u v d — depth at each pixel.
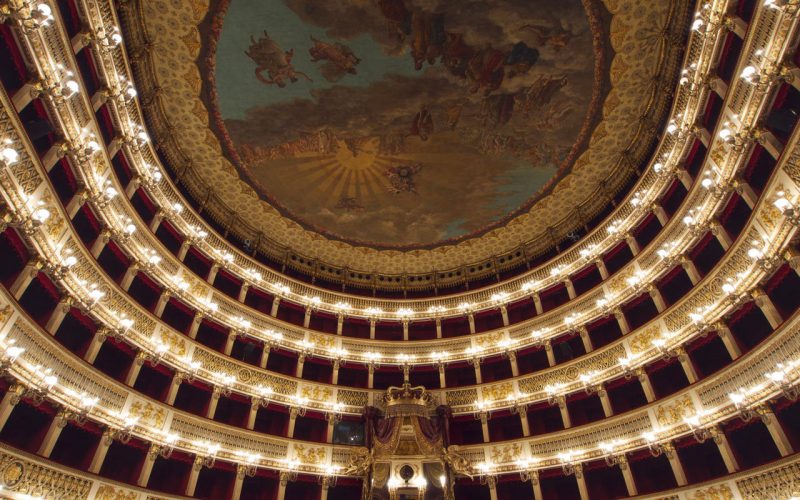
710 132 21.14
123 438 19.69
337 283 35.34
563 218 32.47
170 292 24.98
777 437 17.25
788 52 14.31
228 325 27.16
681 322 22.64
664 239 24.69
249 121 27.06
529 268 33.50
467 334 32.31
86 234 21.34
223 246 30.09
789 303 19.06
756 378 18.52
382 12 23.02
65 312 18.52
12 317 15.79
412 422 26.02
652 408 22.44
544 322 29.86
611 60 24.31
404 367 30.08
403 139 28.64
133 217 23.42
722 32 18.14
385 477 24.56
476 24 23.52
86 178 19.00
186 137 27.25
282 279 32.41
